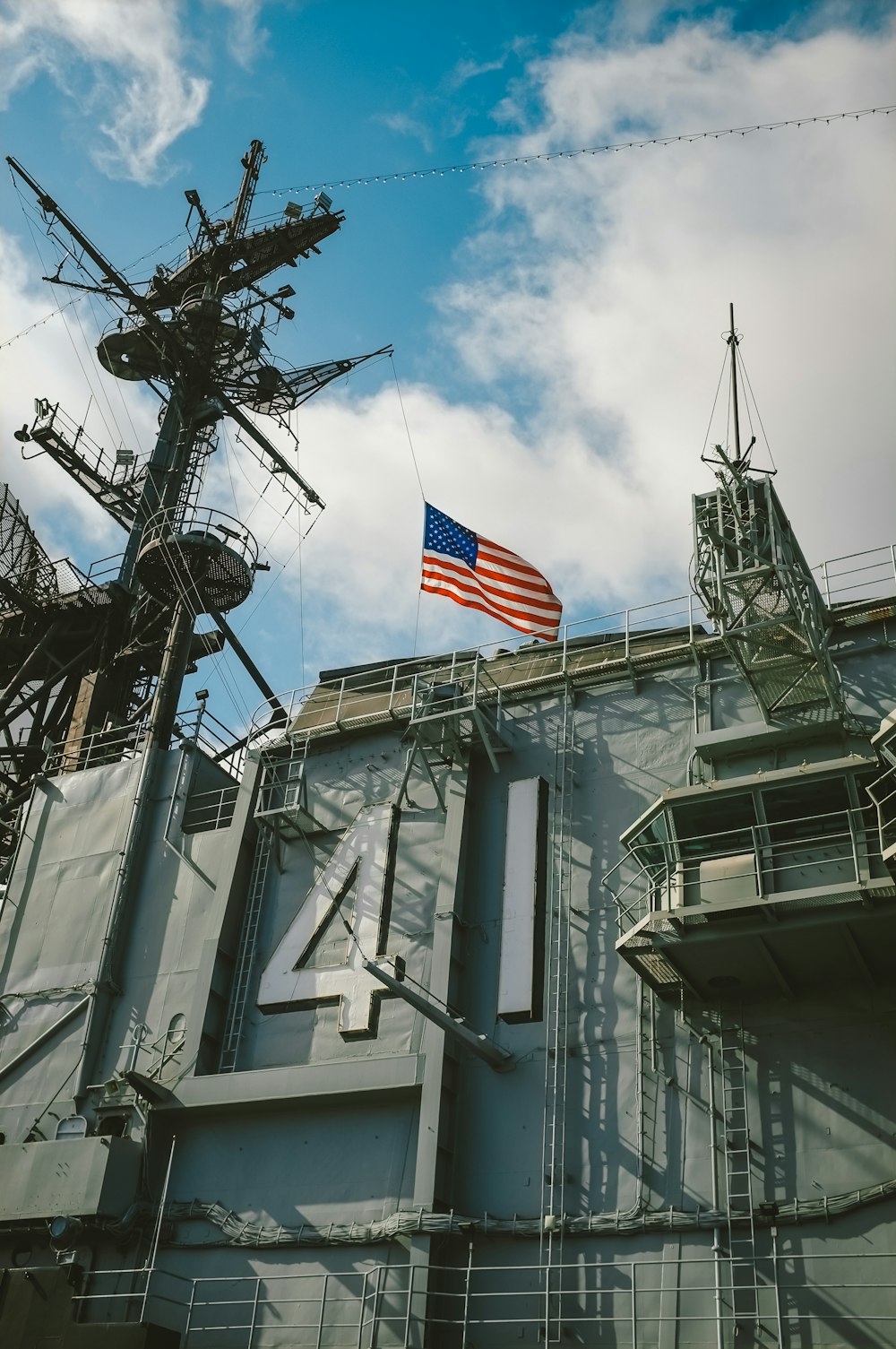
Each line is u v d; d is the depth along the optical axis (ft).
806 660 87.86
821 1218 77.00
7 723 141.38
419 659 114.21
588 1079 87.76
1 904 120.57
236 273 159.02
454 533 116.47
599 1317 79.30
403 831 104.12
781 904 80.07
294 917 104.94
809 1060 82.07
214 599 138.82
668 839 86.33
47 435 150.41
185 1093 98.32
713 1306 76.95
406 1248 86.94
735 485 90.53
